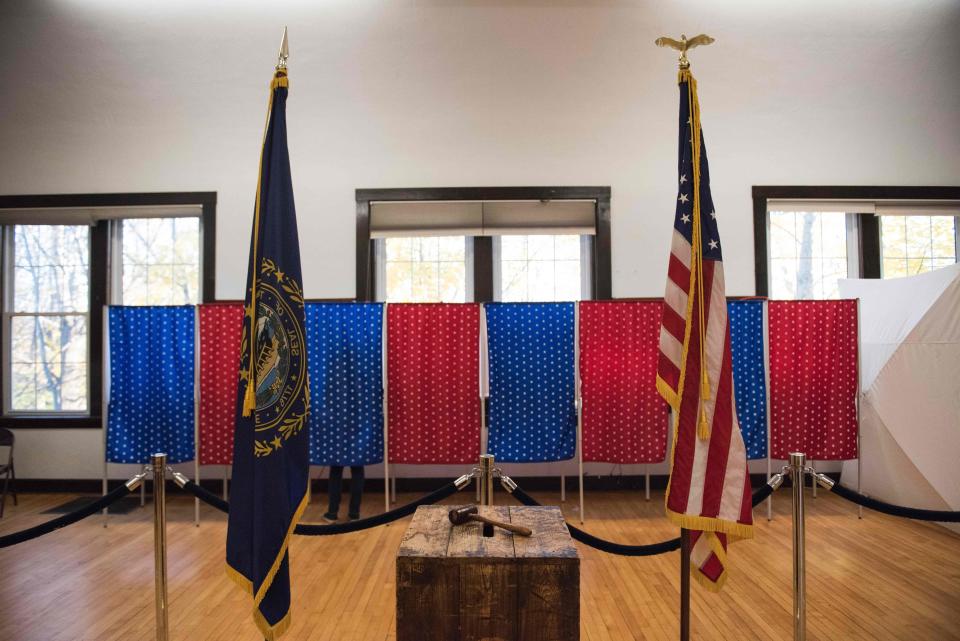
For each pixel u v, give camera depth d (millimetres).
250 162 5273
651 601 2932
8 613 2838
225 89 5270
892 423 4289
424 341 4363
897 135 5375
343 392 4316
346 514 4477
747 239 5312
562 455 4355
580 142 5293
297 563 3459
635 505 4707
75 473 5211
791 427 4348
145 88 5270
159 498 2475
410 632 1768
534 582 1757
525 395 4355
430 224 5316
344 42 5266
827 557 3498
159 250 5426
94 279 5363
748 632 2609
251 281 2258
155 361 4473
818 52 5336
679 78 2539
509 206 5324
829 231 5516
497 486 5160
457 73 5281
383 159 5273
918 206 5430
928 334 4145
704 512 2301
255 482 2143
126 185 5285
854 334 4332
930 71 5379
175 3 5258
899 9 5340
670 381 2428
